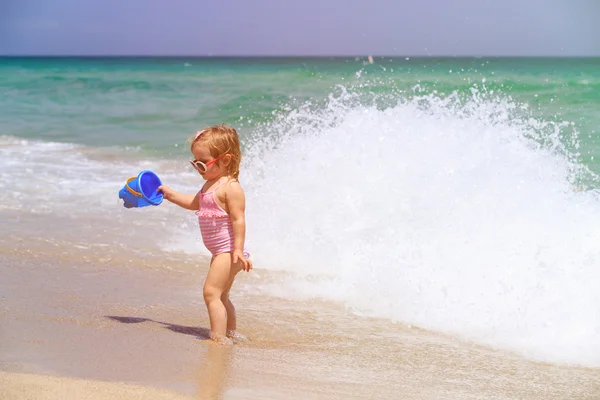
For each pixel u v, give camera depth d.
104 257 5.12
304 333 3.72
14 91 19.41
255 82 19.55
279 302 4.32
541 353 3.52
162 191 3.78
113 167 9.33
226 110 14.65
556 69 24.41
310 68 32.31
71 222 6.21
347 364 3.21
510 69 24.83
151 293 4.30
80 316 3.71
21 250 5.20
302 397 2.67
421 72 17.30
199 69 32.59
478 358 3.42
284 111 13.98
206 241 3.61
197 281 4.61
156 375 2.78
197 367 2.94
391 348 3.52
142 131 12.88
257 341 3.54
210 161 3.56
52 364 2.85
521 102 12.78
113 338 3.32
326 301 4.35
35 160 9.80
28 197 7.22
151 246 5.51
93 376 2.71
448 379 3.09
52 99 17.75
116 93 18.44
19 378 2.62
